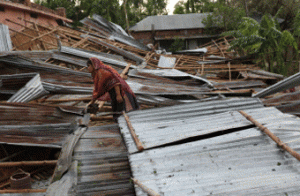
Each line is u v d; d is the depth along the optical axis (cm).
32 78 473
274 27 1279
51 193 211
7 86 482
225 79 991
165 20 3478
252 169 206
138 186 197
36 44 983
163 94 520
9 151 349
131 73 670
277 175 196
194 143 248
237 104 353
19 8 1302
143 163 228
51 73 541
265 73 962
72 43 1001
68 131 339
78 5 3325
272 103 407
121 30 1738
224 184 192
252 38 1286
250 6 2502
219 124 287
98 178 231
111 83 377
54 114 374
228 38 2511
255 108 341
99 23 1573
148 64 980
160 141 264
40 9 1516
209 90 589
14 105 366
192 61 1190
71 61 692
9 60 529
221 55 1625
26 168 350
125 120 331
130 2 4031
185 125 296
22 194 242
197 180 200
